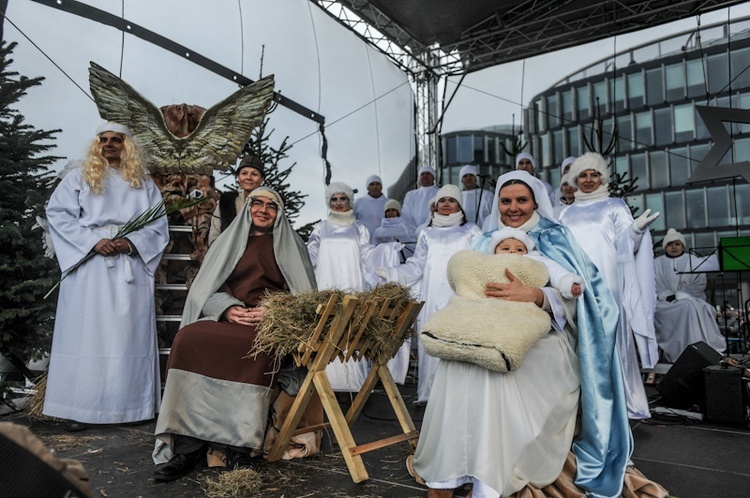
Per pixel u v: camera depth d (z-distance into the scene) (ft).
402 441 11.22
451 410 7.90
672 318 26.78
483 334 7.55
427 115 44.34
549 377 8.30
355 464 9.20
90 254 13.46
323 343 9.59
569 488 7.93
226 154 19.29
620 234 15.70
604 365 8.69
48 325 15.24
